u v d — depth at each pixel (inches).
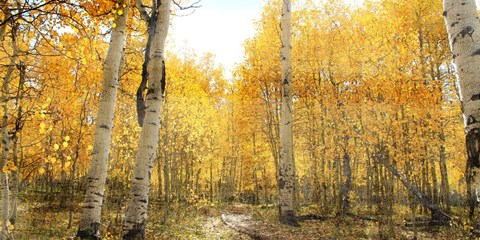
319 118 612.1
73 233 339.0
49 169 665.6
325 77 655.8
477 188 105.0
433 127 435.8
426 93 430.9
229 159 1106.7
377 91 460.8
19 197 693.3
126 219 208.5
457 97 496.7
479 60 110.3
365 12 590.9
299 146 751.7
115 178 653.3
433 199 589.6
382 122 428.1
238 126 958.4
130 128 597.3
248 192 1213.7
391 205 423.5
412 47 465.4
